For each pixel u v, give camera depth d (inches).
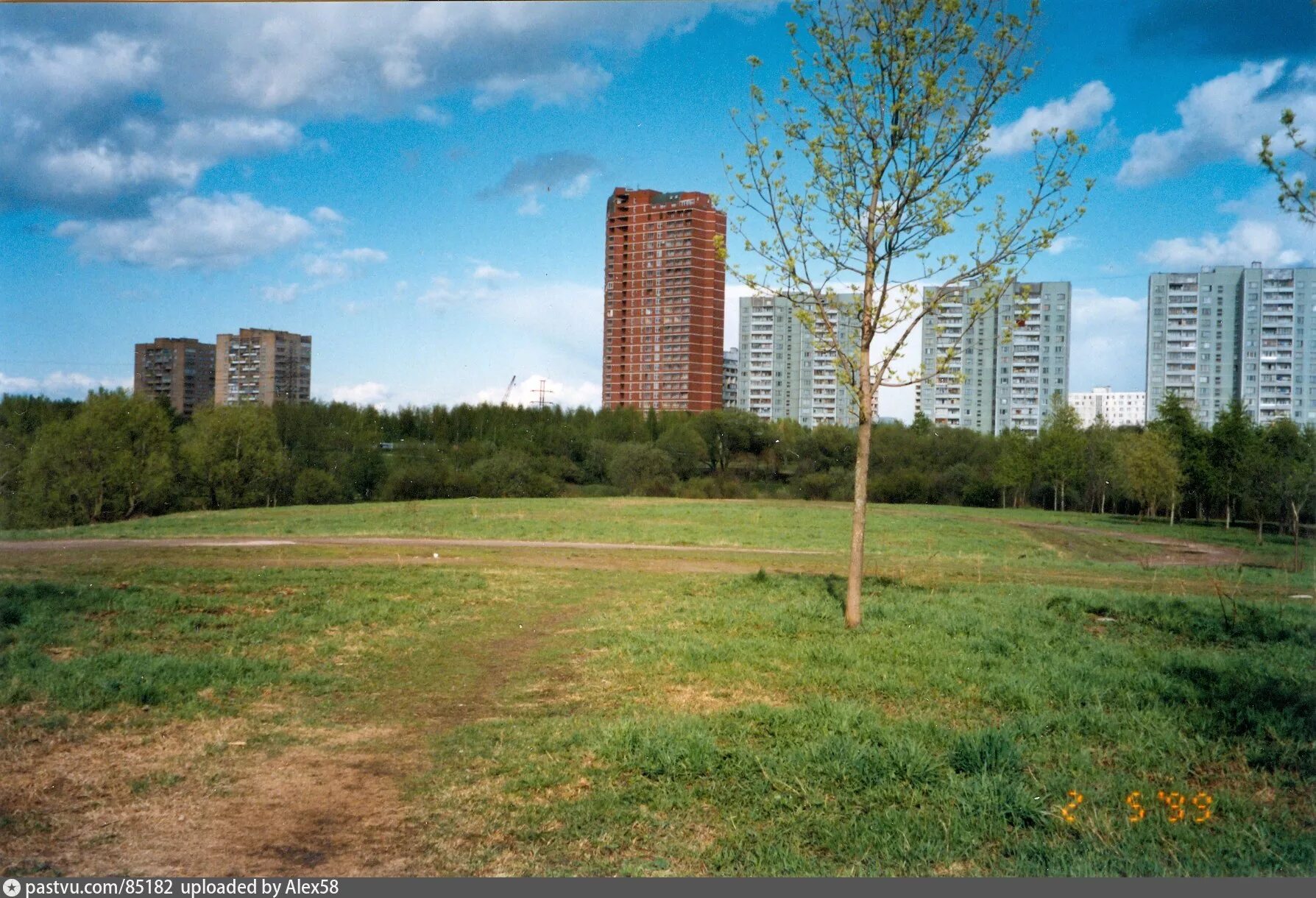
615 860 210.4
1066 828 225.1
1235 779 262.2
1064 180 462.0
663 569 952.9
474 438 3021.7
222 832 227.1
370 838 224.5
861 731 296.5
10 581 658.8
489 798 251.4
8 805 240.7
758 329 3969.0
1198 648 469.1
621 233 3880.4
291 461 2299.5
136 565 827.4
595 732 301.7
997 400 3513.8
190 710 337.7
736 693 365.1
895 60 470.6
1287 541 1573.6
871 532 1596.9
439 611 609.0
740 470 3132.4
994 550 1389.0
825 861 209.3
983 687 364.5
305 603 609.9
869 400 501.7
